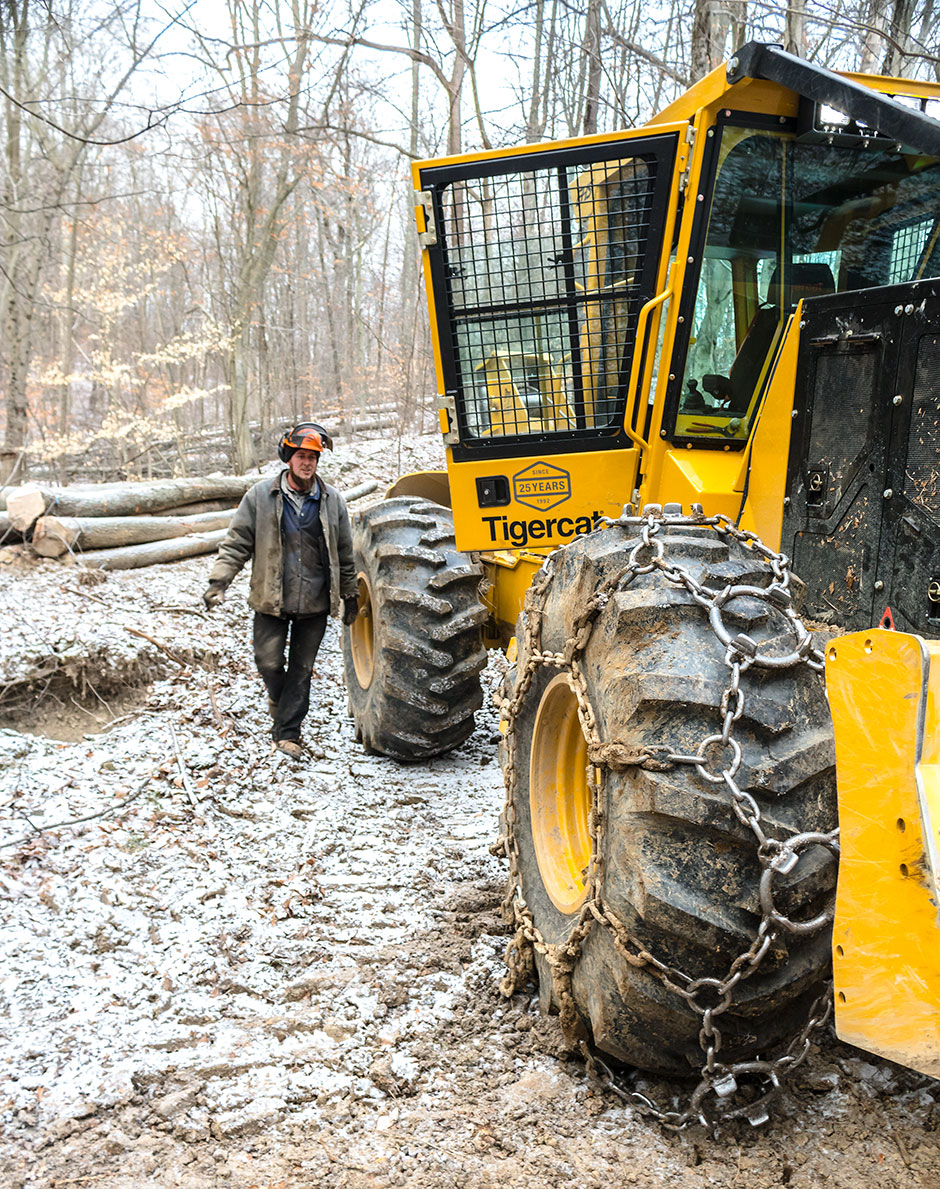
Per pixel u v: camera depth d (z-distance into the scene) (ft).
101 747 15.39
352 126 46.93
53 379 49.57
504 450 12.27
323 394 68.49
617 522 8.16
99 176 60.49
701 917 6.34
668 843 6.53
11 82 37.11
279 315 70.69
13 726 16.78
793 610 7.23
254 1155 7.04
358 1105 7.60
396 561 15.28
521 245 11.69
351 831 13.23
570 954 7.61
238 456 47.16
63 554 24.39
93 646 18.22
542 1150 7.01
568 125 41.63
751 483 9.26
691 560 7.39
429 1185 6.66
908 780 5.33
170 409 52.26
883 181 10.35
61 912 10.46
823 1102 7.33
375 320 81.87
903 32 25.54
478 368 12.32
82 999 8.91
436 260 11.98
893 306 7.46
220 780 14.47
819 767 6.52
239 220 52.24
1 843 11.87
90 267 53.06
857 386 7.84
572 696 8.42
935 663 5.33
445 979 9.36
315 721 18.25
